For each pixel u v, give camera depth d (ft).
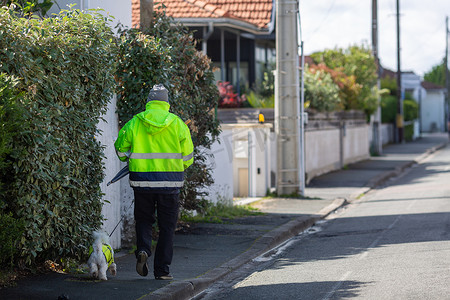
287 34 68.03
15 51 25.12
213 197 54.65
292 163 69.00
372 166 111.96
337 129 106.01
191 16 82.58
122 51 37.37
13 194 26.13
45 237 27.40
